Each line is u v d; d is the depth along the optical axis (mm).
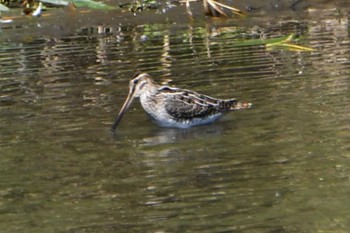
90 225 10320
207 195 11016
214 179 11500
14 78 16188
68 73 16438
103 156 12406
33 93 15258
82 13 20562
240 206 10695
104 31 19375
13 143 12953
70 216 10570
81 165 12102
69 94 15156
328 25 19172
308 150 12305
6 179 11695
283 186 11211
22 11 20688
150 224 10281
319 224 10141
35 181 11602
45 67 16844
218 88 15117
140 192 11188
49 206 10867
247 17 20219
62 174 11797
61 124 13703
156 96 13836
